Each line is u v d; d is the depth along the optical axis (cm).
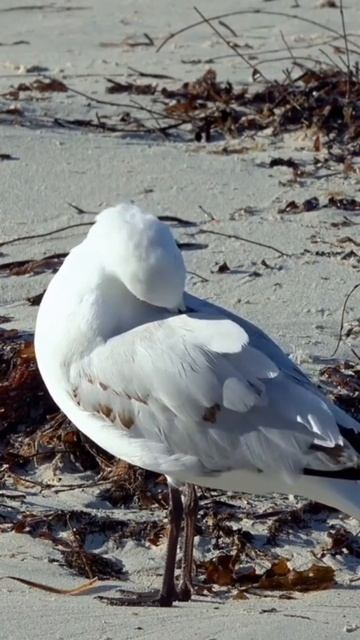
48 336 986
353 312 1373
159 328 954
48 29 2308
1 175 1698
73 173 1709
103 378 961
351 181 1689
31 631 902
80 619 924
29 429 1220
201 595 1005
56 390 995
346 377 1245
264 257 1493
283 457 914
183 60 2130
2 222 1580
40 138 1814
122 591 991
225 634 897
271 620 924
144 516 1113
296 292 1415
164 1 2436
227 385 924
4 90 1994
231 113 1856
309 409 912
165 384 939
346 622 921
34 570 1018
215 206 1622
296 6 2375
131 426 958
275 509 1113
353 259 1488
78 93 1977
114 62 2128
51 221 1585
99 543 1075
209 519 1097
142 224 951
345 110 1836
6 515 1107
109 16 2366
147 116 1897
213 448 935
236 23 2305
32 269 1468
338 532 1079
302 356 1281
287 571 1026
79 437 1189
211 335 938
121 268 950
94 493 1145
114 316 970
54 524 1088
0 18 2372
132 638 891
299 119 1855
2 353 1279
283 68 2070
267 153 1780
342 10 2167
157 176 1706
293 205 1614
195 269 1465
